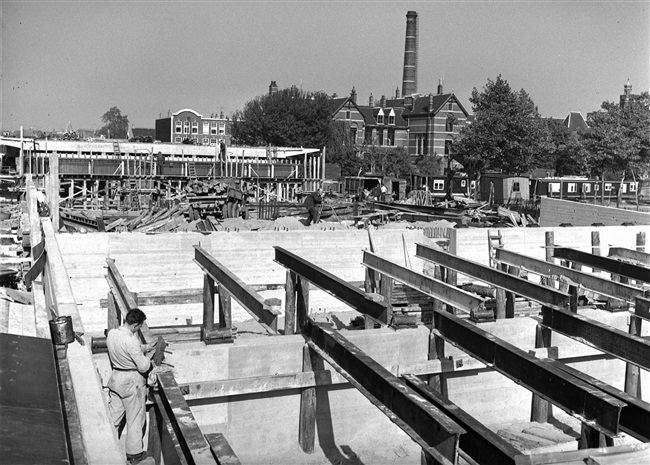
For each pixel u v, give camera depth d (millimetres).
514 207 43031
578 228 22922
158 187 40844
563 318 11688
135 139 61938
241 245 18703
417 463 10875
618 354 10656
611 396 8406
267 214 32844
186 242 18031
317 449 11172
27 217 19156
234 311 17938
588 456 7246
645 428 8508
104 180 40812
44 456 4273
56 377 5555
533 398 12695
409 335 11852
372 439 11648
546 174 63906
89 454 5637
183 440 7004
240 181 39812
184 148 52531
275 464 10617
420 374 11688
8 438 4406
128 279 17516
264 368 10945
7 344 6148
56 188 21031
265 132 78500
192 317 17688
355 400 11492
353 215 30688
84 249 17109
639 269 15227
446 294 11484
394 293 15750
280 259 12211
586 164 53594
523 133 54281
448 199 49844
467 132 55844
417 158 99625
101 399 6422
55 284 9781
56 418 4805
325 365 11266
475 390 12672
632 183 48344
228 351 10727
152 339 9016
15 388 5195
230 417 10664
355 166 80438
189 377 10562
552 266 14906
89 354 7195
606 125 47688
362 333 11680
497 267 18797
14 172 43750
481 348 10438
